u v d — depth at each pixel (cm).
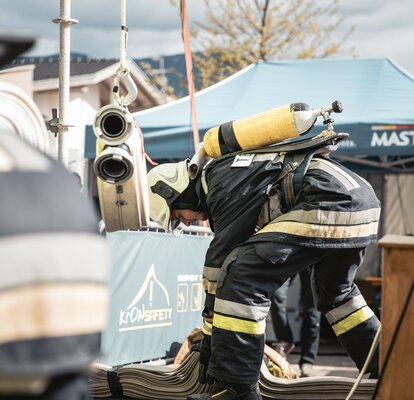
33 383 225
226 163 856
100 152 826
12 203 227
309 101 1817
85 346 235
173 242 1290
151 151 1736
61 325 227
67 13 888
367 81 1877
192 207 914
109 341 1100
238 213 830
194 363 971
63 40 888
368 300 1998
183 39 1175
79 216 240
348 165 2447
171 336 1297
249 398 808
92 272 240
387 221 2639
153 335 1232
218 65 4350
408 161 2322
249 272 796
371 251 2497
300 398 946
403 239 580
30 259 224
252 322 793
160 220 921
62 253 230
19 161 240
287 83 1938
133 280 1161
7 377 221
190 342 1179
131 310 1159
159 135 1728
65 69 891
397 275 566
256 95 1880
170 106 1855
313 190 808
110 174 809
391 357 564
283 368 1078
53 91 3650
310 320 1416
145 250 1195
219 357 793
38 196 233
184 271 1341
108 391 1020
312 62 2006
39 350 223
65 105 893
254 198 827
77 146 2591
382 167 2414
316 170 823
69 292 230
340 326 927
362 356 929
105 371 1021
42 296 224
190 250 1363
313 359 1427
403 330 562
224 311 796
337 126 1647
